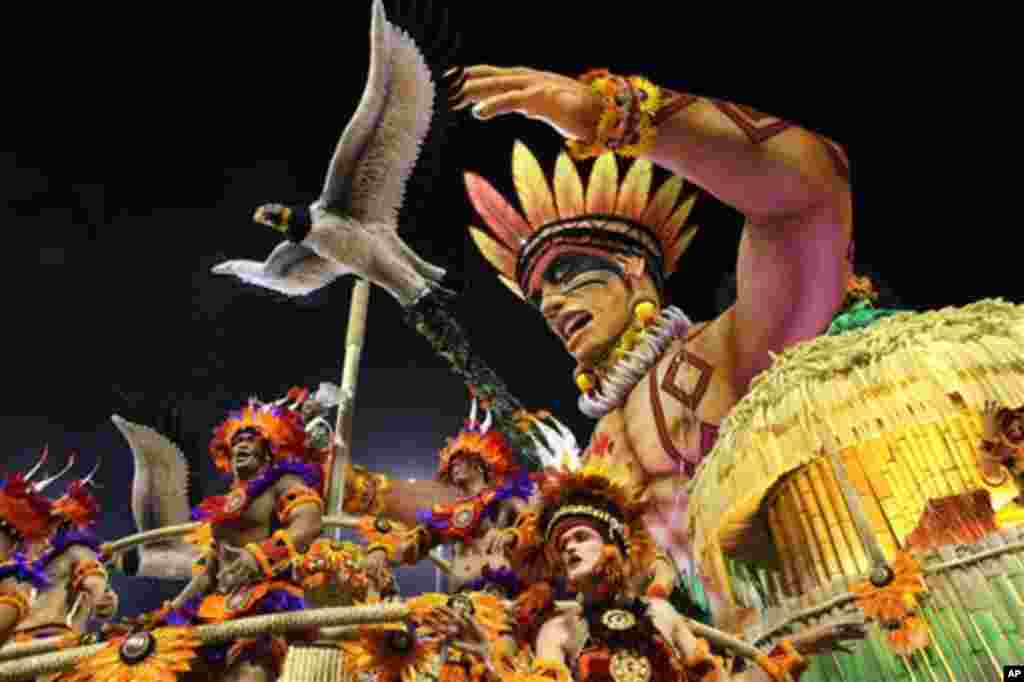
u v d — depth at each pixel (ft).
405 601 13.32
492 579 19.62
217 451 18.06
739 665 14.60
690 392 25.73
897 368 17.12
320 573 14.98
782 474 17.56
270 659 13.30
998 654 14.39
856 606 15.57
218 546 16.56
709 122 23.11
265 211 19.31
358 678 14.52
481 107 21.93
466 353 20.97
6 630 13.62
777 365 18.72
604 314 28.43
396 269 19.98
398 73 19.61
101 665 12.33
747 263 25.79
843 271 24.76
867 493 17.33
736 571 18.40
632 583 13.67
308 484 16.51
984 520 15.88
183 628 12.78
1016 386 16.48
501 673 12.30
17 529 17.17
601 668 12.71
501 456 22.72
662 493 24.95
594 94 22.93
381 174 19.71
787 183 23.49
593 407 27.63
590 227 29.63
